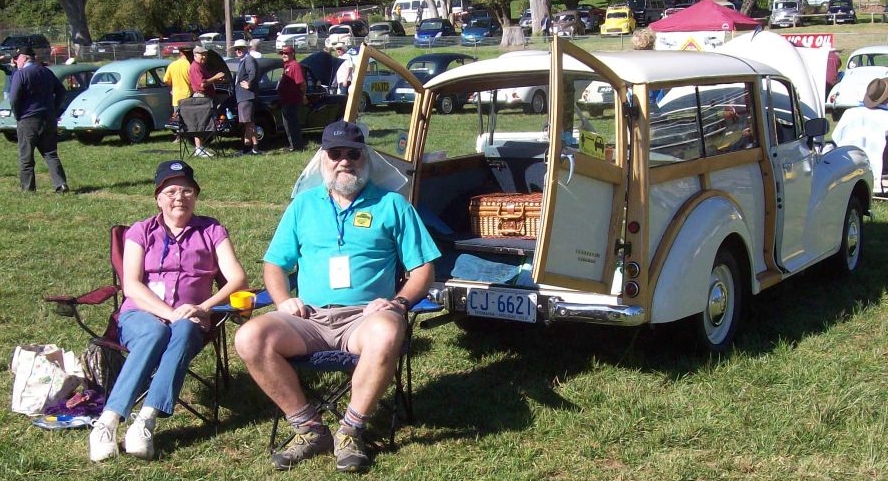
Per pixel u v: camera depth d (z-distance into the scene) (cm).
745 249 584
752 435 455
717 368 541
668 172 525
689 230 531
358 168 468
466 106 632
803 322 634
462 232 619
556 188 464
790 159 645
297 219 480
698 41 1984
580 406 499
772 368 541
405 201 479
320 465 437
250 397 525
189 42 4578
